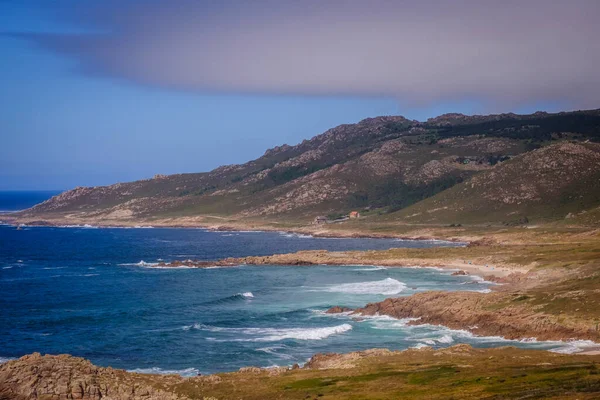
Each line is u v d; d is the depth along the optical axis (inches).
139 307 4443.9
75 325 3804.1
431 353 2726.4
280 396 2106.3
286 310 4256.9
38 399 1951.3
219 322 3843.5
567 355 2564.0
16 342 3363.7
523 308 3491.6
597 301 3358.8
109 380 2170.3
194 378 2400.3
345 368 2500.0
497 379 2085.4
